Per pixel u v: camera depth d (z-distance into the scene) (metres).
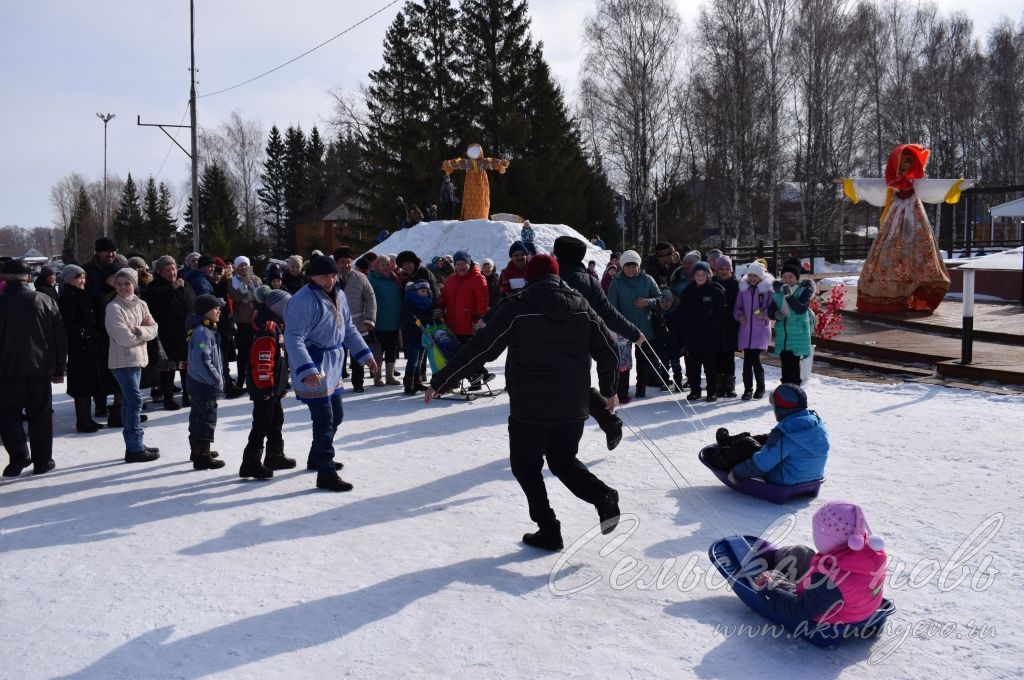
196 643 3.53
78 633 3.65
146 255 63.59
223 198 68.19
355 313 10.16
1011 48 49.06
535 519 4.59
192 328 6.51
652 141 40.75
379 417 8.59
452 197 31.39
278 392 6.38
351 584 4.15
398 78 46.97
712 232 60.84
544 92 45.12
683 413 8.46
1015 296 17.12
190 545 4.78
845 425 7.59
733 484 5.60
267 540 4.84
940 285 14.18
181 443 7.61
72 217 92.06
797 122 40.72
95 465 6.80
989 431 7.14
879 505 5.25
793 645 3.46
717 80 40.44
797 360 9.10
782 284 9.06
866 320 14.59
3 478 6.41
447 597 3.97
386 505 5.49
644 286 9.11
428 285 9.81
